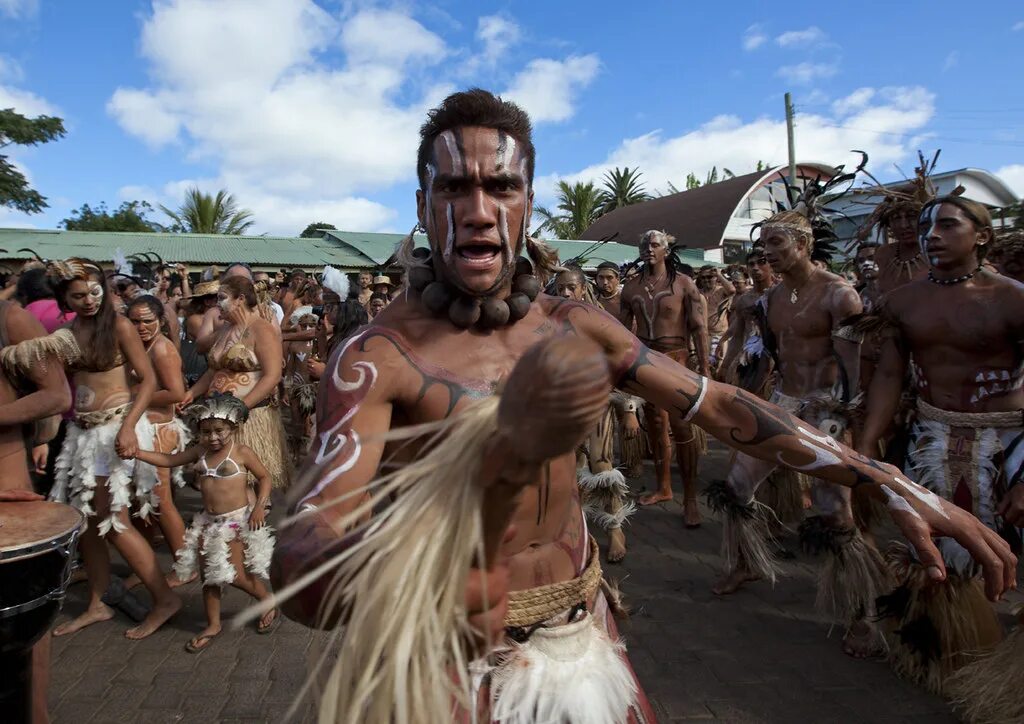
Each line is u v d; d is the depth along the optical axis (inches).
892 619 121.6
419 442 52.1
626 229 1137.4
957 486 111.0
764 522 160.6
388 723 33.8
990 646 112.3
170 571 173.6
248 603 158.2
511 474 28.3
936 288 113.9
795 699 116.5
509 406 24.4
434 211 53.3
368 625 33.1
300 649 137.0
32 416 100.0
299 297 363.3
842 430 138.5
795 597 155.4
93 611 148.7
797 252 146.9
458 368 52.8
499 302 53.7
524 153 54.3
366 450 48.3
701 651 133.0
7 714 82.0
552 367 22.8
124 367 144.9
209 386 176.4
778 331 153.9
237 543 140.7
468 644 34.8
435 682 31.7
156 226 1766.7
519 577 55.6
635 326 235.6
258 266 709.3
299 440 271.7
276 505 208.2
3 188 935.0
